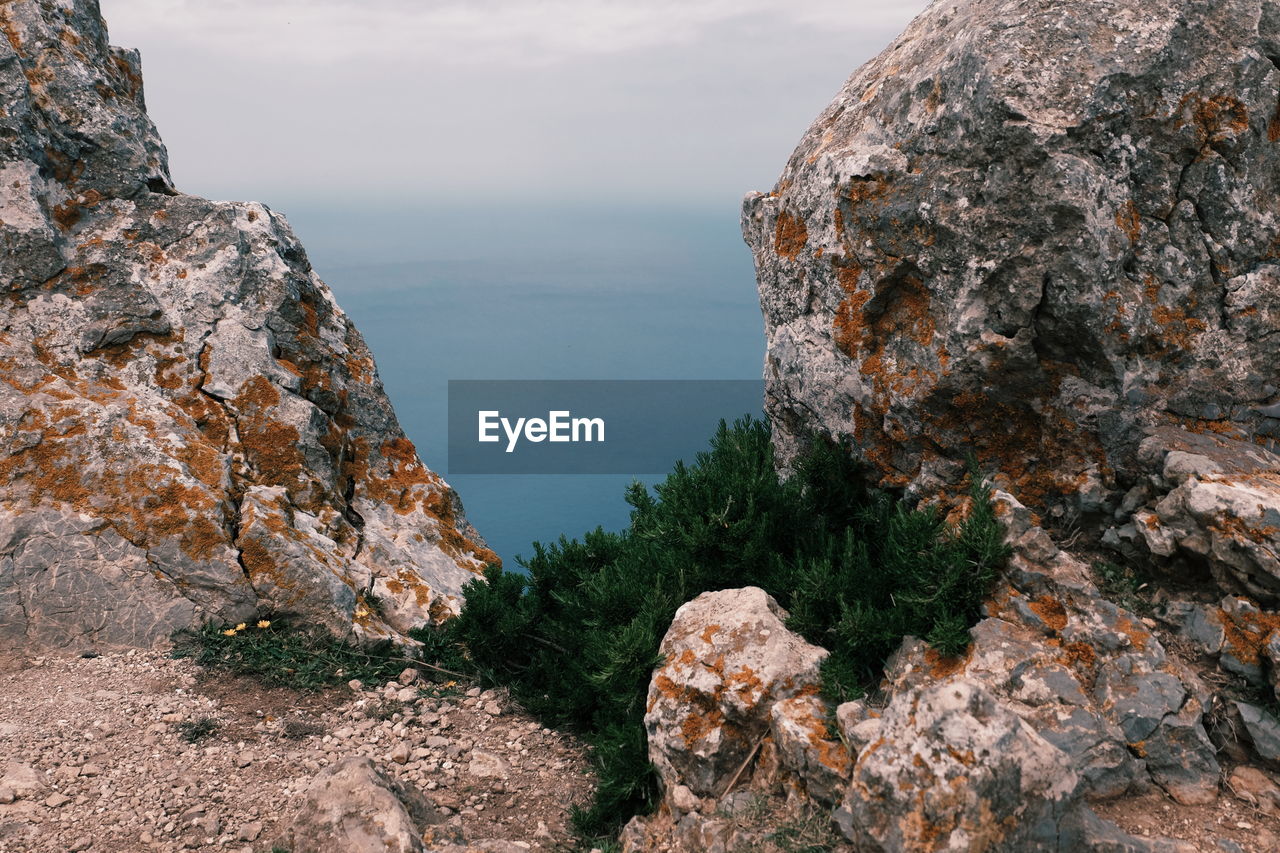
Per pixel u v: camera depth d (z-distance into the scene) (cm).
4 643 702
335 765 503
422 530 955
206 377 846
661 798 526
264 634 748
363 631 764
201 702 659
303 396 919
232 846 496
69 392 771
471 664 756
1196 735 456
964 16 592
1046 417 556
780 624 539
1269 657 463
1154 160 525
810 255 637
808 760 465
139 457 758
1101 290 516
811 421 675
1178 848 418
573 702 662
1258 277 538
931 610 513
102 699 642
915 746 401
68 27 896
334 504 885
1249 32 532
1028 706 465
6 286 798
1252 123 528
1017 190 521
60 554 722
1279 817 440
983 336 539
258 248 930
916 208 561
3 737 577
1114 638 478
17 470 733
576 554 752
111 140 879
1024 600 503
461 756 625
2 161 813
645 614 589
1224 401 543
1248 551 465
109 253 849
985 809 384
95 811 518
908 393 580
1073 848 408
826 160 624
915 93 586
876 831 402
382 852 451
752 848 448
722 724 506
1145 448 533
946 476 593
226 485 791
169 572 742
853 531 643
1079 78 515
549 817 564
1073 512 559
